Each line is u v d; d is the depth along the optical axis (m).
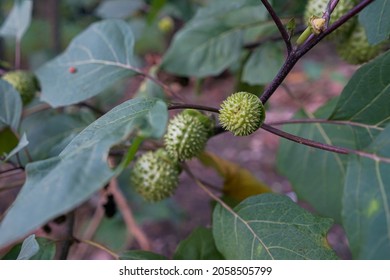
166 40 1.11
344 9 0.42
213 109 0.34
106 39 0.47
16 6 0.56
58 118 0.51
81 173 0.24
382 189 0.28
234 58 0.55
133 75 0.45
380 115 0.35
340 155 0.47
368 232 0.27
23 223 0.22
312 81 1.16
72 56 0.48
